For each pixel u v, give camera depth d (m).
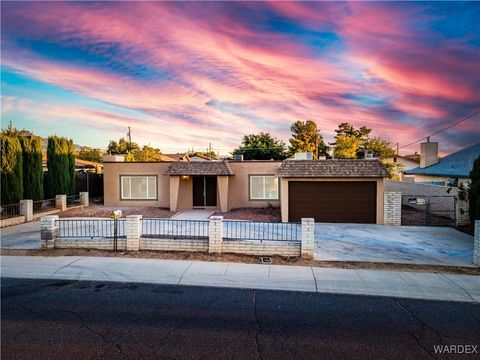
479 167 13.59
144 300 6.64
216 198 21.28
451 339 5.08
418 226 15.16
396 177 38.12
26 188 18.42
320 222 16.31
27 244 11.23
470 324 5.62
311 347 4.80
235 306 6.34
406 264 9.10
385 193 15.59
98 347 4.76
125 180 22.00
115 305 6.38
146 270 8.49
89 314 5.94
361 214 16.05
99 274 8.20
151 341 4.95
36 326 5.45
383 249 10.86
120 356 4.52
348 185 16.14
